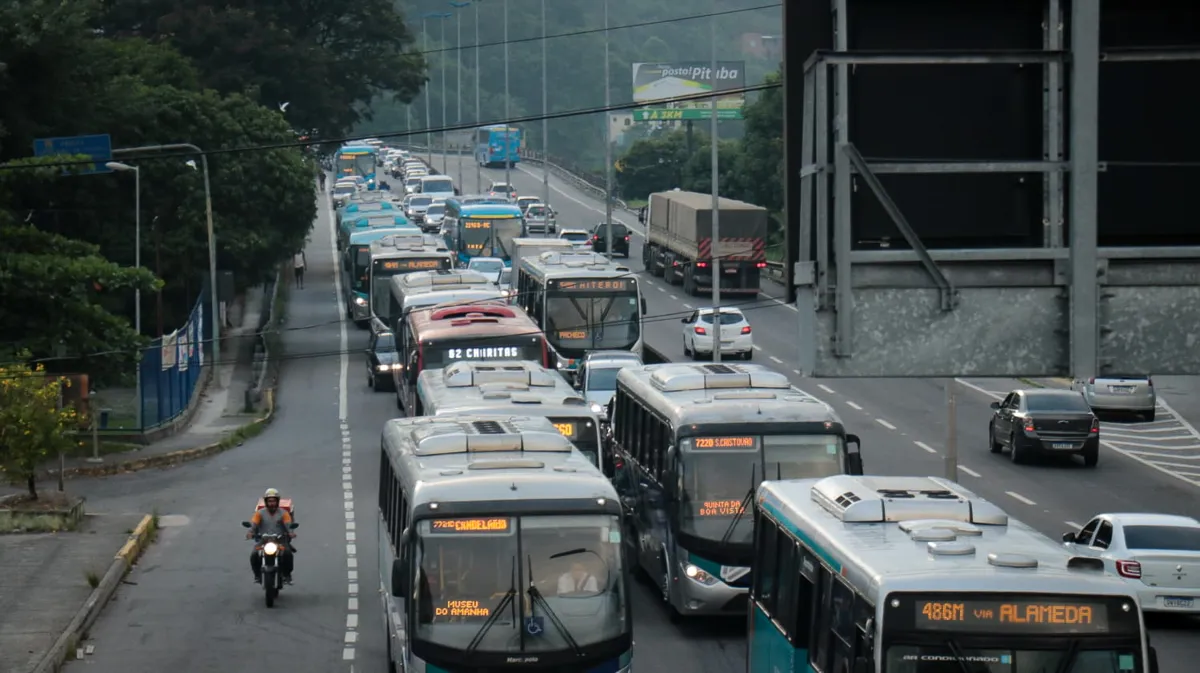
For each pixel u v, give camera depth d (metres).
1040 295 22.94
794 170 23.91
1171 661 42.34
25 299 77.50
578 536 33.28
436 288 95.88
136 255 102.31
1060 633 24.05
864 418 94.31
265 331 123.62
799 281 23.28
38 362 74.19
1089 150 22.62
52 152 84.50
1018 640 24.00
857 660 24.72
